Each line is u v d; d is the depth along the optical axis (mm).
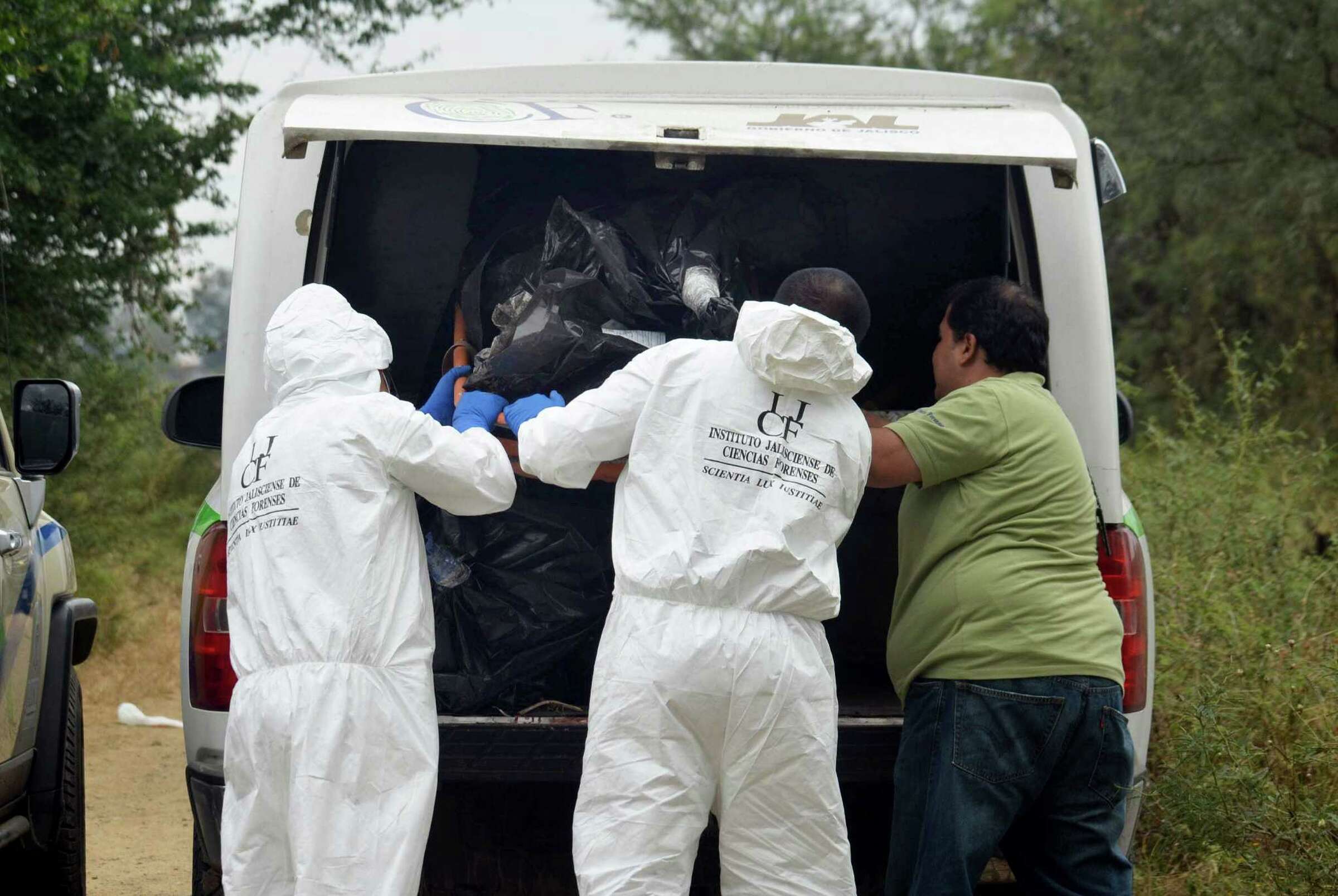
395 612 6227
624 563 6125
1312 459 14562
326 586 6164
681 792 5988
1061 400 7414
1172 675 10273
